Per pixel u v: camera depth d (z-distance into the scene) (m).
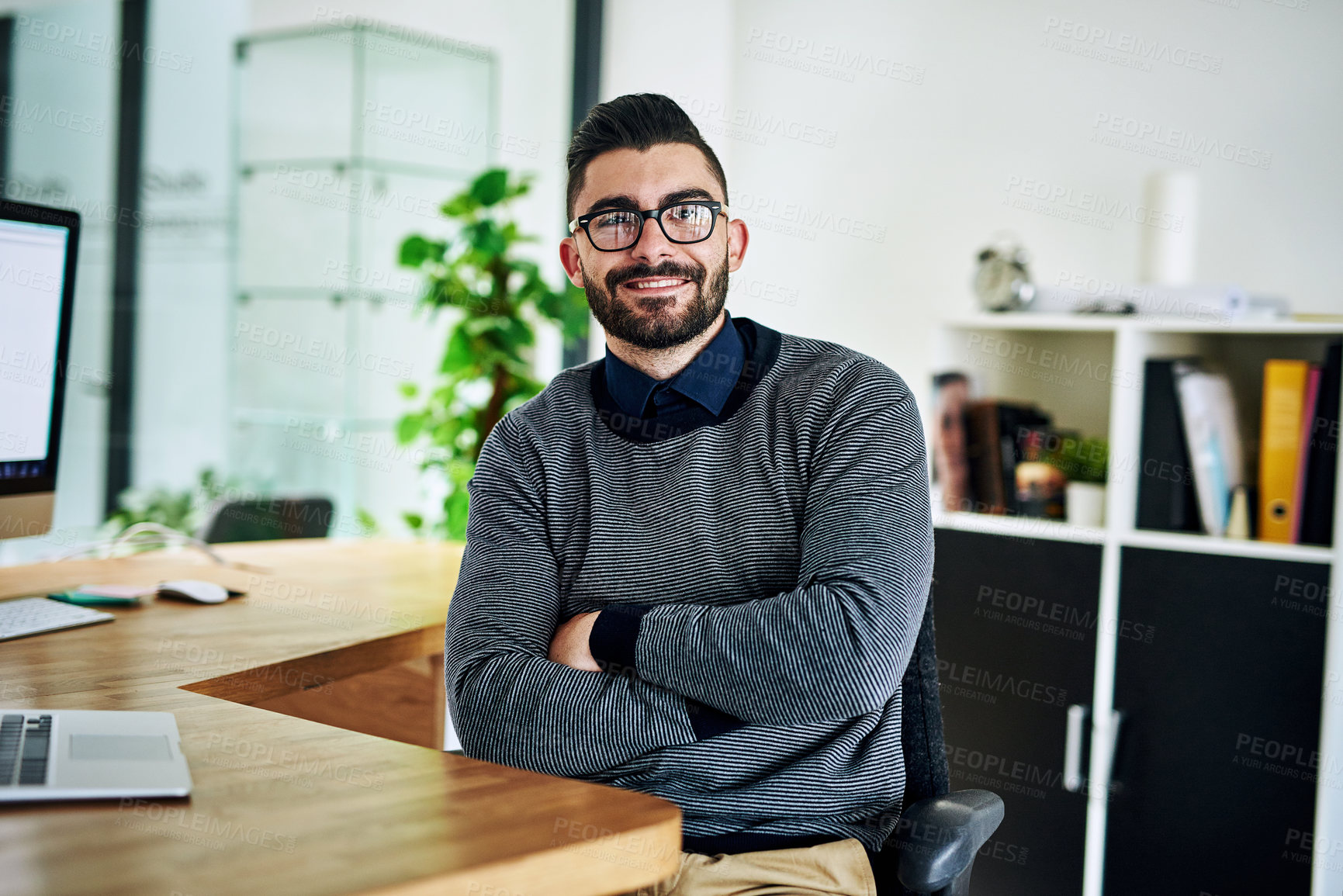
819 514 1.24
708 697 1.15
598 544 1.36
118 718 1.01
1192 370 2.33
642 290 1.37
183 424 3.77
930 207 3.02
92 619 1.51
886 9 3.07
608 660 1.21
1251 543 2.21
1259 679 2.19
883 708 1.25
